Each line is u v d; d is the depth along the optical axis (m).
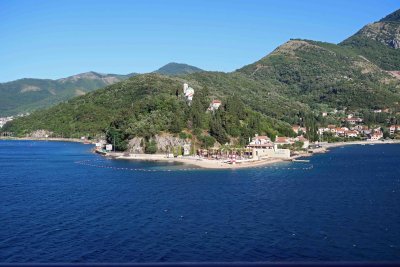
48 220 79.12
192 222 77.62
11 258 58.25
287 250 61.81
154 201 98.56
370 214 84.06
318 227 73.94
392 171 160.12
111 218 80.69
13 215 83.38
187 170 168.38
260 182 132.12
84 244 64.19
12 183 129.12
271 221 78.44
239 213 85.25
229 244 64.50
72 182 131.88
